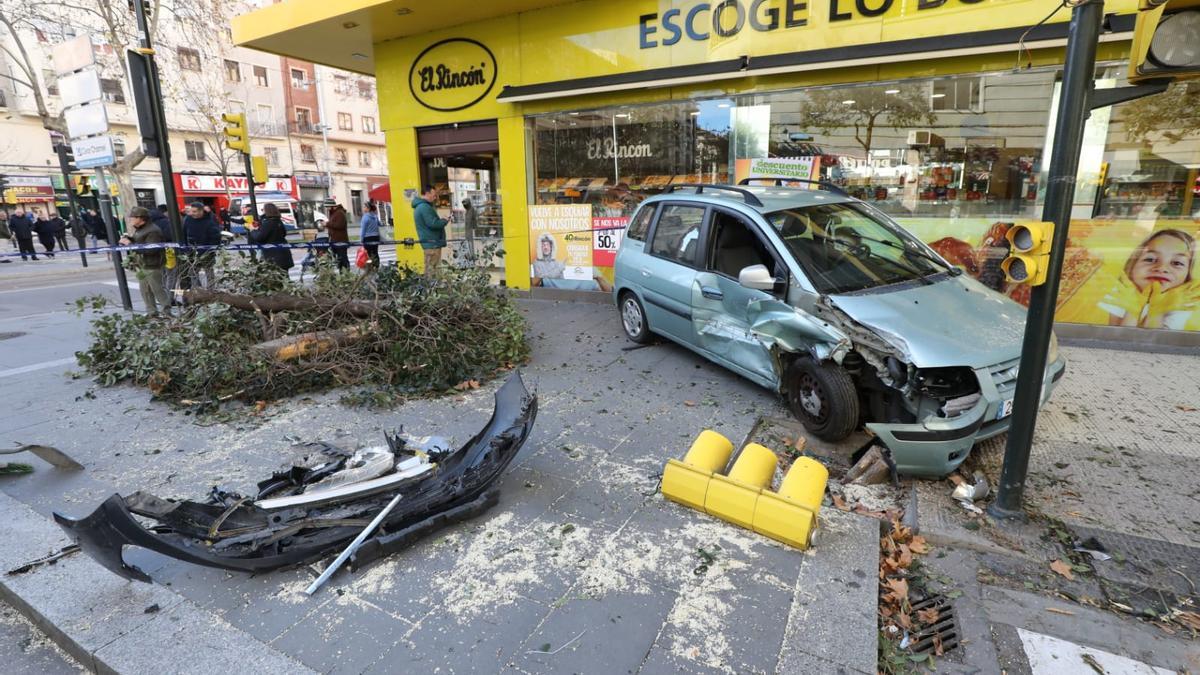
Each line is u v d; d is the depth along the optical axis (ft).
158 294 28.94
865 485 12.51
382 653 8.24
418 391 18.10
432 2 28.02
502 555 10.28
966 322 13.08
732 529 10.85
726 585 9.39
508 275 33.55
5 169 106.63
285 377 18.01
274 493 10.91
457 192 37.47
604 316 27.73
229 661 8.14
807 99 24.98
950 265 16.30
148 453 14.35
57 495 12.50
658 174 28.86
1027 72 20.99
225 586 9.68
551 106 30.09
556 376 19.26
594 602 9.11
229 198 126.21
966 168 23.11
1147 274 20.36
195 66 116.26
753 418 15.62
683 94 26.89
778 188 19.38
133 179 117.91
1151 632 8.59
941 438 11.44
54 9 81.20
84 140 28.60
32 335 27.14
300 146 156.76
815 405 14.17
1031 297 10.19
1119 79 20.17
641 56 27.58
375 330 18.89
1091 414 15.44
